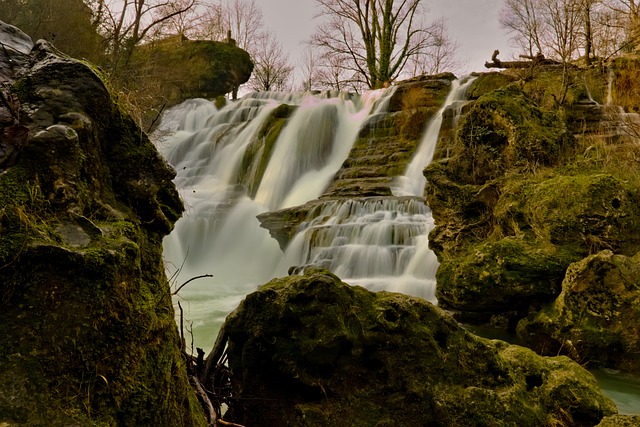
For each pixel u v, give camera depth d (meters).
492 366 3.01
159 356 1.83
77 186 1.72
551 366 3.29
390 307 2.99
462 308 6.80
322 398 2.85
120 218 1.86
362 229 10.40
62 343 1.42
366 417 2.79
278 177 17.00
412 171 15.12
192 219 14.80
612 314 5.10
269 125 18.98
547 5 16.05
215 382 3.17
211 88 28.64
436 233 8.61
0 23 2.27
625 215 5.82
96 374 1.49
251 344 2.94
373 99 20.58
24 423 1.28
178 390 1.98
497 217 7.28
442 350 2.97
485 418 2.75
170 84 26.44
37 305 1.41
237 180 18.05
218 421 2.53
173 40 28.94
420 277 9.05
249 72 31.25
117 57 16.12
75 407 1.41
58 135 1.71
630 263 5.20
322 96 23.48
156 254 2.13
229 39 32.88
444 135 15.69
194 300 9.03
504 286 6.13
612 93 14.82
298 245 11.16
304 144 17.92
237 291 10.19
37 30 13.30
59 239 1.52
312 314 2.86
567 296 5.42
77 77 1.94
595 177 6.14
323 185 15.96
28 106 1.81
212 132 21.14
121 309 1.60
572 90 14.59
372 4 31.81
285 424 2.85
